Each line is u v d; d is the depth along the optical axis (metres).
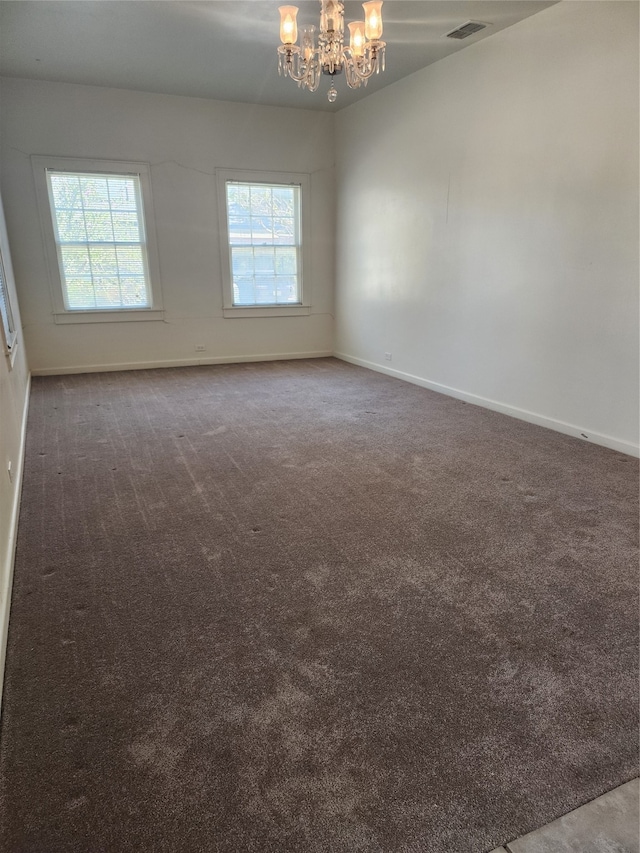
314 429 3.90
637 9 2.96
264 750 1.32
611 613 1.83
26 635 1.73
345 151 6.11
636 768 1.27
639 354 3.21
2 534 1.99
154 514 2.57
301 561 2.16
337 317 6.82
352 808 1.18
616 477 2.99
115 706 1.45
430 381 5.15
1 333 2.71
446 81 4.42
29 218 5.29
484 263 4.30
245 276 6.36
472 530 2.40
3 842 1.10
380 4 2.72
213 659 1.63
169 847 1.10
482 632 1.74
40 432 3.80
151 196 5.69
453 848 1.10
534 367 3.96
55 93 5.12
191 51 4.30
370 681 1.54
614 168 3.20
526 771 1.26
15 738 1.35
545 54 3.54
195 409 4.43
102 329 5.86
